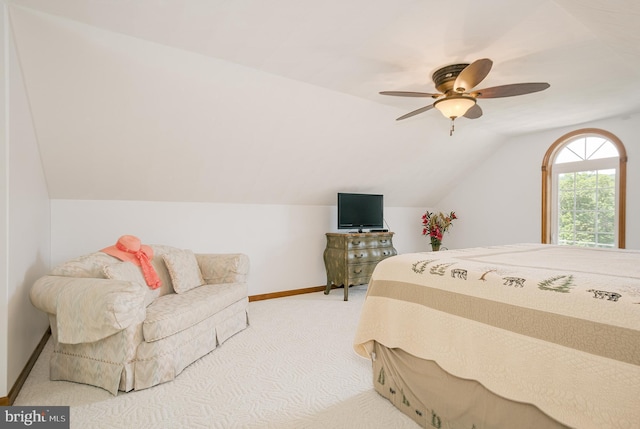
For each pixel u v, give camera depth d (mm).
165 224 3656
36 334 2502
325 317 3494
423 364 1649
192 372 2230
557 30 2072
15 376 1943
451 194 5910
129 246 2639
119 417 1720
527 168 4875
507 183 5113
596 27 1981
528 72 2705
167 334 2111
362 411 1772
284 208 4477
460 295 1521
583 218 4402
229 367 2307
